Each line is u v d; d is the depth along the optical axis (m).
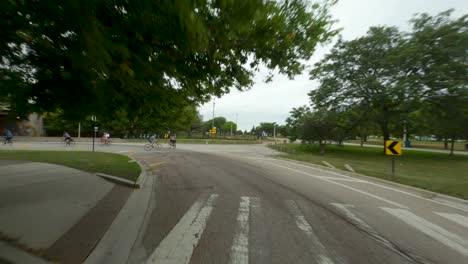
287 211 4.96
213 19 2.91
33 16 2.37
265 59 4.46
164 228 3.84
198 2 2.48
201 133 75.75
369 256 3.15
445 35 17.77
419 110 21.69
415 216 4.95
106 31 2.63
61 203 4.70
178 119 10.49
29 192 5.34
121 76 3.64
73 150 17.45
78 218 4.04
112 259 2.82
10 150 15.91
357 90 22.36
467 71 17.28
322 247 3.35
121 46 2.74
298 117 29.14
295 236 3.70
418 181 8.80
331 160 15.70
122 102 5.21
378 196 6.69
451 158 21.42
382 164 15.72
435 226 4.39
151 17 2.60
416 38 19.42
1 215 3.92
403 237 3.83
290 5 3.72
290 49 4.27
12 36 2.75
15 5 2.20
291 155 19.84
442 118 20.31
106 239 3.33
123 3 2.43
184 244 3.28
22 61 3.23
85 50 2.62
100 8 2.46
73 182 6.54
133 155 16.53
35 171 7.91
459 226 4.42
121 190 6.21
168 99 5.41
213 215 4.55
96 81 3.62
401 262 3.03
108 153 15.18
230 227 3.96
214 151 23.50
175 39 3.00
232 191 6.61
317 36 4.10
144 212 4.58
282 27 3.64
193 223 4.09
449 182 8.73
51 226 3.61
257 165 12.90
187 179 8.21
